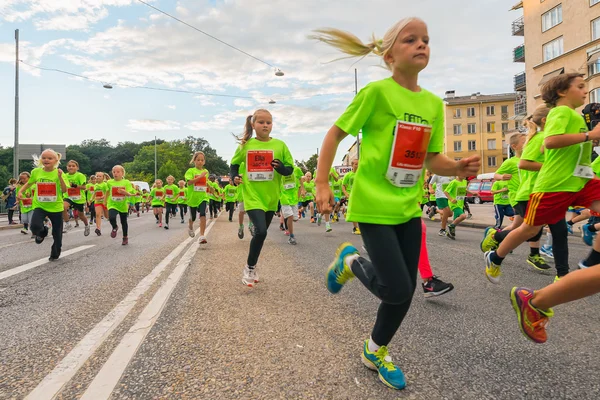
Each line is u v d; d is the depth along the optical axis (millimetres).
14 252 7383
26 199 12203
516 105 40625
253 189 4547
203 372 2252
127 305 3596
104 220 19641
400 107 2160
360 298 3789
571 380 2143
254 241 4258
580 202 3764
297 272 5102
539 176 3783
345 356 2457
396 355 2479
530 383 2113
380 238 2074
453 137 59656
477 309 3432
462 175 2330
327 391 2035
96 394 2018
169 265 5676
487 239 4902
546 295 2053
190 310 3430
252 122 4727
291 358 2432
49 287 4391
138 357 2459
